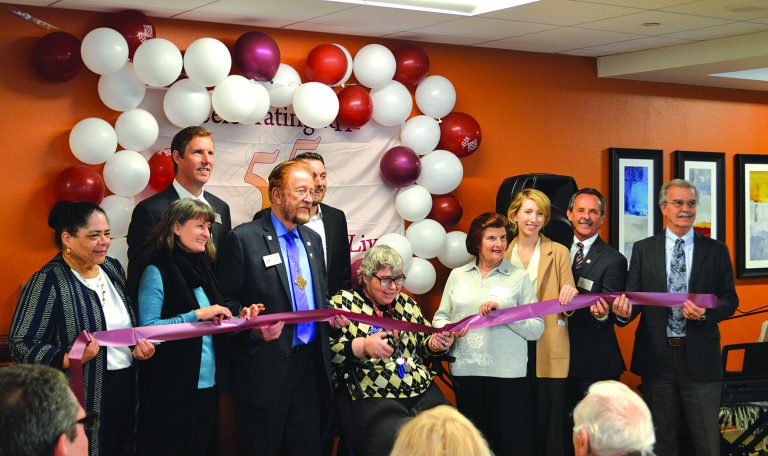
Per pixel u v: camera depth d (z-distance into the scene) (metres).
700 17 5.17
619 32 5.67
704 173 7.29
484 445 2.14
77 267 3.82
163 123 4.99
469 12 4.98
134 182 4.64
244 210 5.34
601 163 6.82
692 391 5.14
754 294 7.60
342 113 5.37
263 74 4.96
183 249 4.02
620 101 6.89
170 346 3.97
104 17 4.84
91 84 4.86
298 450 4.34
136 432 4.04
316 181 4.83
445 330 4.59
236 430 5.39
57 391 1.98
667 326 5.19
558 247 5.11
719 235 7.38
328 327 4.38
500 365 4.79
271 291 4.26
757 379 5.65
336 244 4.97
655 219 7.06
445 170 5.65
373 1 4.66
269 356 4.21
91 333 3.72
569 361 5.14
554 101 6.57
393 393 4.42
